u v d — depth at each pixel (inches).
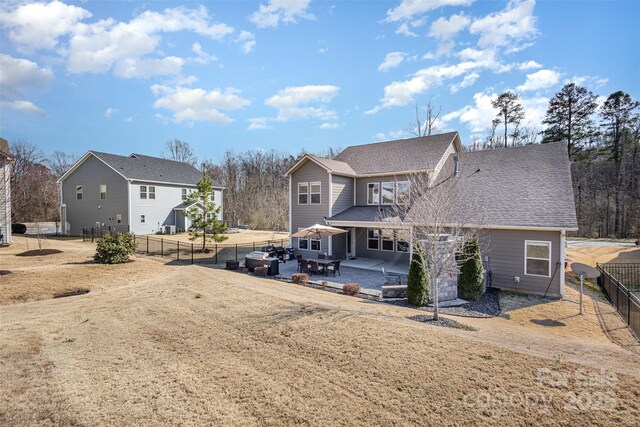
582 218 1589.6
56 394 191.8
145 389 198.1
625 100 1587.1
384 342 257.9
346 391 193.8
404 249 746.8
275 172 2482.8
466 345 253.3
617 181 1553.9
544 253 516.1
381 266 728.3
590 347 294.0
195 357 241.8
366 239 816.3
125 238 705.0
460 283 496.7
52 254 743.1
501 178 638.5
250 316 332.5
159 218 1314.0
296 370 219.5
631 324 383.9
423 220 413.1
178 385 202.7
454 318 381.1
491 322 380.5
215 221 909.8
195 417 171.5
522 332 337.1
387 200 780.6
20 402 183.6
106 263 659.4
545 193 565.0
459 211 547.2
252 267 684.1
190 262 773.9
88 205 1286.9
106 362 235.0
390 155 832.3
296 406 180.4
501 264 550.9
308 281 585.3
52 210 1835.6
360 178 827.4
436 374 208.8
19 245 871.1
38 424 165.5
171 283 512.4
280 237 1302.9
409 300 454.0
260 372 217.8
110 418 170.1
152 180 1269.7
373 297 491.5
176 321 324.2
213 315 339.9
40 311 374.9
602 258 912.3
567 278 663.8
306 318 319.3
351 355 237.3
